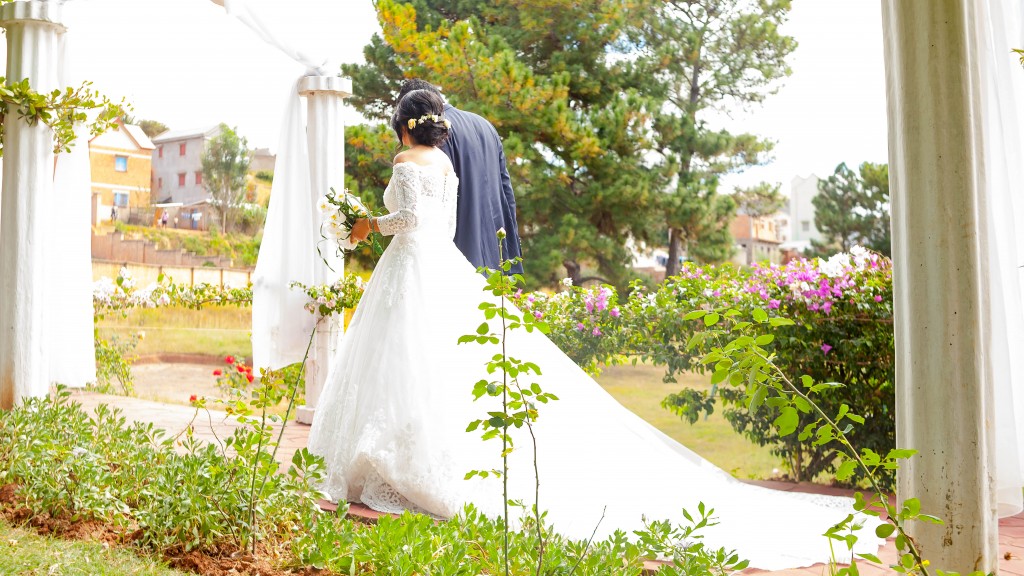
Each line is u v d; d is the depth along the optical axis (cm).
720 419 932
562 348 548
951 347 229
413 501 324
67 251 582
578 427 345
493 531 242
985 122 307
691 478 342
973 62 238
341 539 232
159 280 866
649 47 1627
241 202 1869
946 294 229
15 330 462
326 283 541
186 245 1739
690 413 502
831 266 448
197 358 1377
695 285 507
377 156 1365
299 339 543
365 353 349
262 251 545
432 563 213
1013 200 338
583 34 1535
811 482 455
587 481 323
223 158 1861
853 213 1791
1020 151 337
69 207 581
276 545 255
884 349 423
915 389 236
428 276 356
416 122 374
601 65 1575
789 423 196
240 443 265
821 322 439
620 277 1480
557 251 1377
